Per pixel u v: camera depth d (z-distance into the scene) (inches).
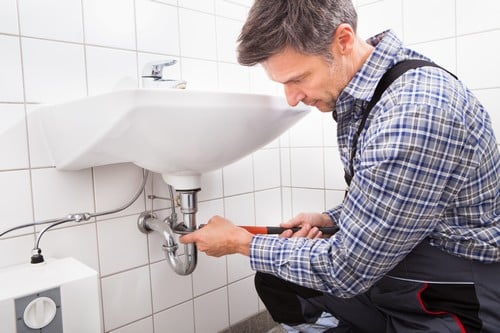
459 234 26.8
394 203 24.0
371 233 24.8
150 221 41.8
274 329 59.5
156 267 44.3
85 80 37.5
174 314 46.6
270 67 27.8
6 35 32.6
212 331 51.3
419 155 23.3
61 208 36.4
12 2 32.8
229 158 34.2
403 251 25.8
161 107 25.0
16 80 33.3
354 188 26.0
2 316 23.5
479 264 27.5
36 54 34.3
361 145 27.7
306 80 27.7
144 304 43.4
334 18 25.4
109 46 39.1
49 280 27.0
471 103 26.0
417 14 47.2
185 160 31.6
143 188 41.1
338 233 27.8
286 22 25.0
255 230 35.0
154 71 38.0
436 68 26.8
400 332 30.5
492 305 27.0
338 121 31.4
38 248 32.1
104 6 38.7
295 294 39.0
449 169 24.0
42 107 34.0
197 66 47.6
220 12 50.0
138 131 26.6
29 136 34.2
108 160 34.2
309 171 57.7
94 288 28.1
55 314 26.0
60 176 36.3
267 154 58.2
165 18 43.9
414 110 23.5
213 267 51.0
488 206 26.5
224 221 32.8
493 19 42.3
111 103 25.1
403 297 30.1
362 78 27.6
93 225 38.8
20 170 33.8
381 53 27.7
